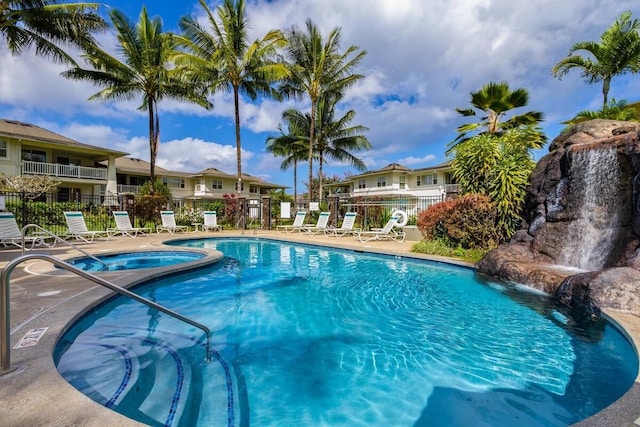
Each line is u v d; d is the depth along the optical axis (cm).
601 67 1366
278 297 536
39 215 1234
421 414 236
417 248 903
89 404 185
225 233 1404
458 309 474
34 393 194
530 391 265
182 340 358
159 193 1703
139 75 1756
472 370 301
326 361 319
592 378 284
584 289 421
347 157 2611
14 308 355
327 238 1223
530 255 650
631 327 324
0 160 1894
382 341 367
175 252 839
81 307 360
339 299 527
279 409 241
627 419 179
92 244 958
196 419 226
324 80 1984
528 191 757
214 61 1630
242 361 315
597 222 578
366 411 239
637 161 521
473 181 890
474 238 844
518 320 425
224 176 3247
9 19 1145
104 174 2350
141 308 456
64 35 1238
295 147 2534
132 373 283
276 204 2014
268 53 1681
